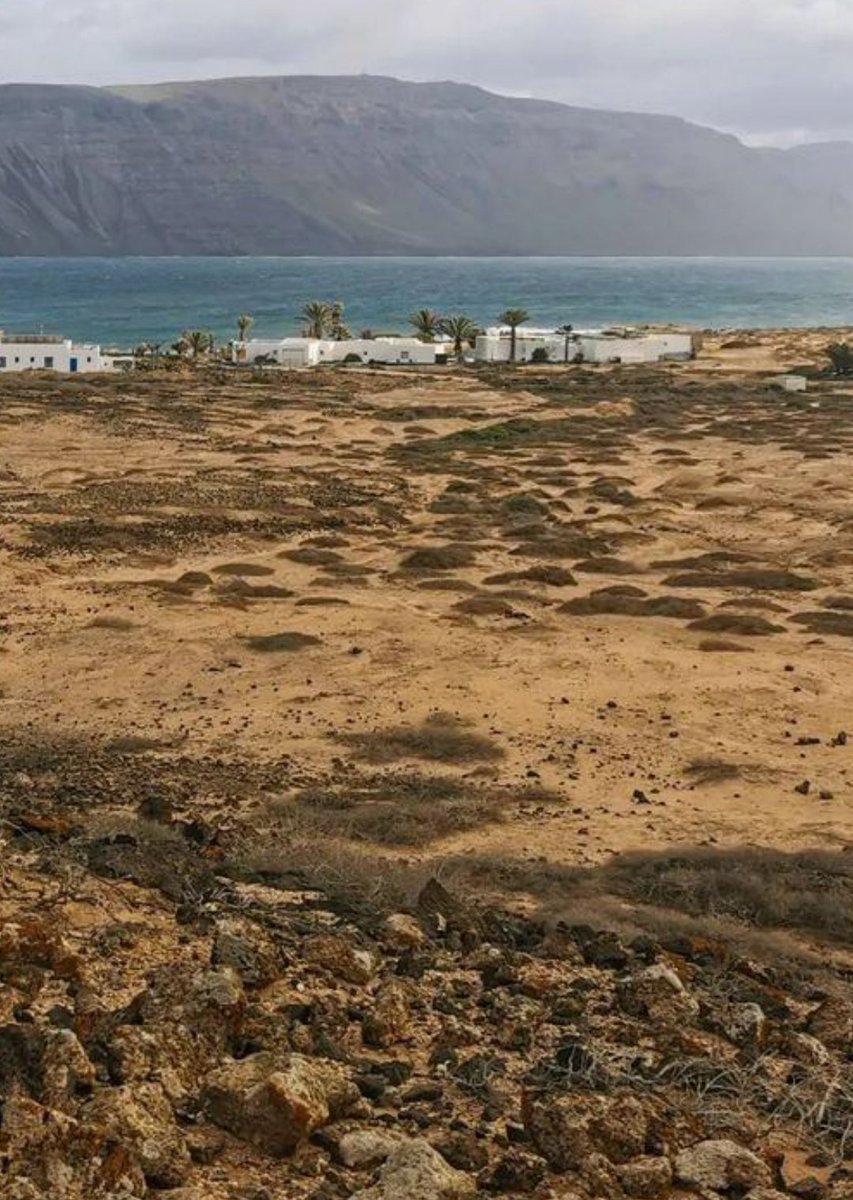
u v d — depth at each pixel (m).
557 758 31.36
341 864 20.72
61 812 22.98
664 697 36.62
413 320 183.25
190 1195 9.00
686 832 26.47
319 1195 9.34
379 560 56.16
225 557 55.16
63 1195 8.63
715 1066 12.72
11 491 66.94
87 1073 10.22
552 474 81.44
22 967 12.29
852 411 115.69
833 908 21.50
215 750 30.88
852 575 55.44
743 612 47.22
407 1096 11.36
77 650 40.09
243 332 177.75
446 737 32.16
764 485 76.81
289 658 39.59
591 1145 10.59
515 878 21.89
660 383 138.25
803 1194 10.57
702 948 17.98
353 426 99.81
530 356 168.88
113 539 56.22
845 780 30.52
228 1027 11.43
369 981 14.13
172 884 16.56
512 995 14.43
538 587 51.19
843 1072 13.25
